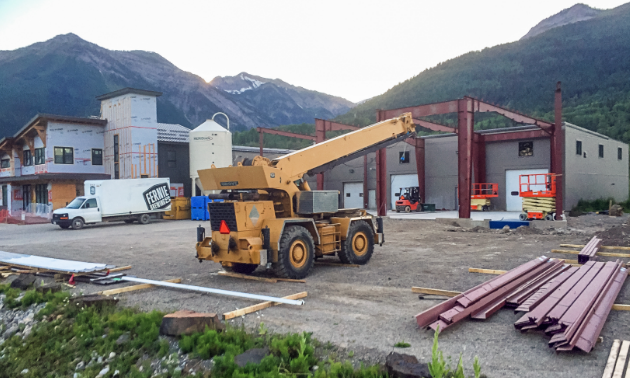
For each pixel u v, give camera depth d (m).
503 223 21.00
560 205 22.12
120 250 14.96
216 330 5.64
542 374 4.18
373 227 11.61
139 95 35.28
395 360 4.19
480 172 35.31
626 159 41.62
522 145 33.41
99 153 37.44
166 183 29.25
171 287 8.80
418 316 5.60
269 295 7.88
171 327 5.60
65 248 15.81
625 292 7.29
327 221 10.82
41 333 6.62
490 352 4.78
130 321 6.24
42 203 35.75
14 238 20.33
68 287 8.91
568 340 4.64
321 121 28.30
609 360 4.32
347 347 5.04
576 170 32.09
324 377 4.16
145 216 28.11
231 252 9.12
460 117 21.62
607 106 102.81
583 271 8.05
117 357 5.58
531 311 5.70
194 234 20.28
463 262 10.77
